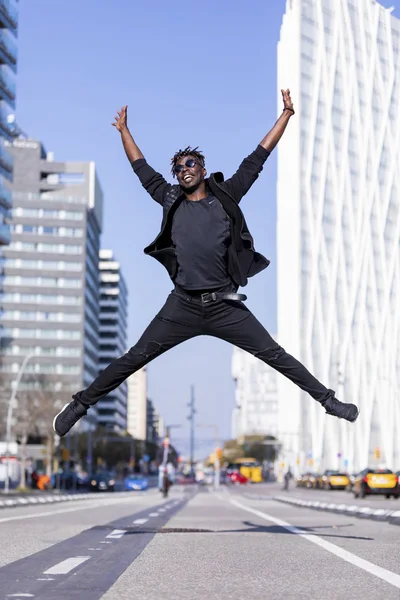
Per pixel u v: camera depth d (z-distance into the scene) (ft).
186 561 28.71
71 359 548.31
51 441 334.03
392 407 482.69
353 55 516.73
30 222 561.02
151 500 140.56
